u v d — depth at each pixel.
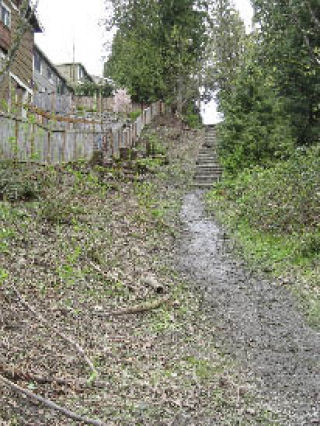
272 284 8.49
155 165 19.27
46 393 4.47
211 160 21.38
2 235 8.34
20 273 7.27
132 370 5.20
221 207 14.53
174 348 5.89
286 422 4.36
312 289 7.92
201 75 31.20
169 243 11.12
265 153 17.14
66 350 5.40
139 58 30.78
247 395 4.83
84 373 4.98
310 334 6.42
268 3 16.09
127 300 7.30
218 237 11.83
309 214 10.77
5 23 21.44
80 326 6.12
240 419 4.39
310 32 15.07
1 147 11.88
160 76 30.92
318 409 4.58
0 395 4.26
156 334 6.26
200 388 4.92
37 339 5.51
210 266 9.63
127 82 31.45
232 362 5.61
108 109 33.31
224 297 7.90
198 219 13.62
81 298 7.02
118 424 4.17
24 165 12.23
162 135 27.05
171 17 30.62
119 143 20.39
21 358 4.98
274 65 16.23
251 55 16.75
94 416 4.25
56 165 14.60
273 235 10.91
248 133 17.53
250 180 14.48
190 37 30.86
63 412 4.18
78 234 9.70
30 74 25.30
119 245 9.95
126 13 31.83
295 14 15.33
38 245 8.61
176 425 4.24
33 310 6.18
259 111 17.83
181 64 29.55
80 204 11.95
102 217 11.55
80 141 17.70
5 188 10.77
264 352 5.89
